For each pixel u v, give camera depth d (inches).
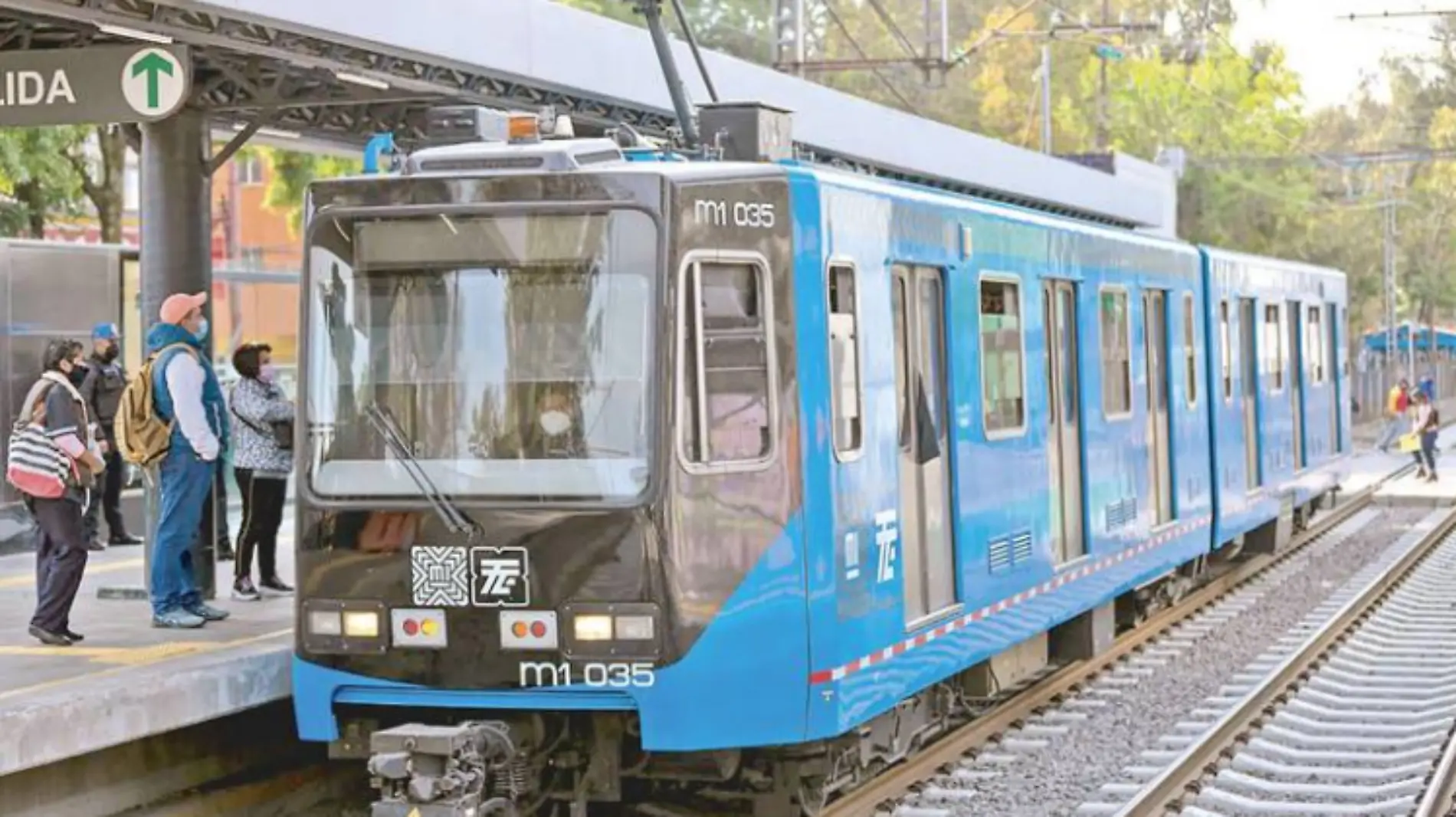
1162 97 2578.7
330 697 400.5
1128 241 656.4
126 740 402.9
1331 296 1050.1
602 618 379.9
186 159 577.0
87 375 735.1
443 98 590.9
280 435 556.1
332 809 465.4
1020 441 529.7
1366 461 1815.9
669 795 459.2
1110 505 619.5
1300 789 472.4
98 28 498.3
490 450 388.2
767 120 440.5
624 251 382.6
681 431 379.6
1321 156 2476.6
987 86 2600.9
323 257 400.2
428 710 409.1
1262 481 863.7
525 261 388.2
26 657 446.9
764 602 388.2
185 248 576.7
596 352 382.9
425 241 394.3
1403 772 485.7
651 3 496.1
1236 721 537.6
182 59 484.7
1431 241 3614.7
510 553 384.8
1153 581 696.4
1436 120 3545.8
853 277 421.7
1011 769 498.3
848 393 416.8
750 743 387.2
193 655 447.8
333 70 524.4
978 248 501.7
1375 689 622.5
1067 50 2628.0
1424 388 1528.1
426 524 390.3
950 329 478.9
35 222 1197.1
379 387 396.5
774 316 393.1
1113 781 482.9
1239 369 824.9
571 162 391.5
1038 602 540.4
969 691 520.4
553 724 407.5
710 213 385.7
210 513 554.9
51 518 464.4
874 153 794.2
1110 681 628.1
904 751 472.7
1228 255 808.9
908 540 450.6
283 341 1808.6
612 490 380.2
